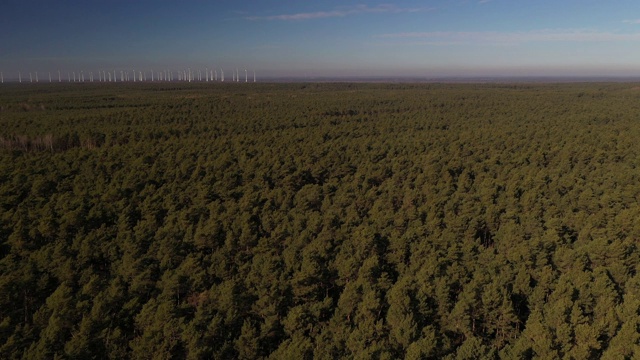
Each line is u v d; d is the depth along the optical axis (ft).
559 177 254.27
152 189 230.27
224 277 150.10
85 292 134.31
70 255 160.15
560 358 109.19
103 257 165.58
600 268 144.15
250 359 116.47
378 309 129.18
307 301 138.92
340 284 150.10
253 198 217.97
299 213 201.98
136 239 168.96
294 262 152.46
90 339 114.01
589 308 129.49
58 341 115.55
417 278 141.90
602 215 189.47
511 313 125.80
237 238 173.27
